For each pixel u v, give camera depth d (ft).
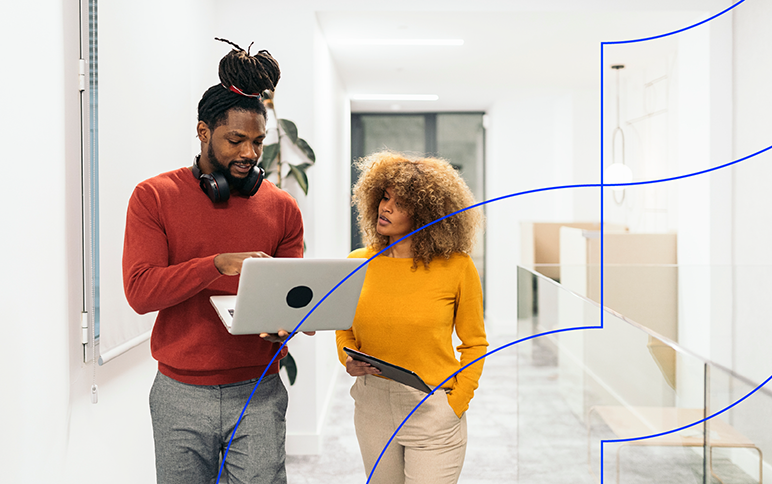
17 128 3.87
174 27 6.93
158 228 3.84
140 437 6.26
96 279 4.90
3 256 3.72
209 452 4.06
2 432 3.74
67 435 4.62
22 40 3.94
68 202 4.58
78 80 4.72
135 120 5.74
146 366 6.43
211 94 3.83
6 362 3.77
